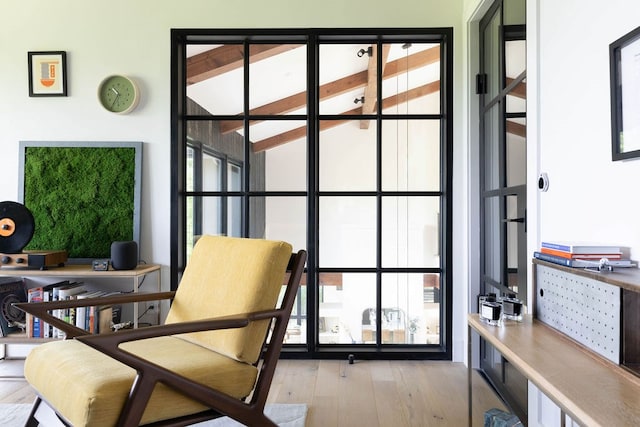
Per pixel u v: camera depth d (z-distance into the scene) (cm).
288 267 181
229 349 160
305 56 302
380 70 301
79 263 295
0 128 299
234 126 305
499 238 244
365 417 212
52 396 140
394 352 294
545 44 173
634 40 116
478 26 280
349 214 304
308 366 282
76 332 178
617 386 92
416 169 303
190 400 143
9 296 271
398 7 290
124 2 296
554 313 138
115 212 296
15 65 298
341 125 304
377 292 304
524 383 203
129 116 297
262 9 292
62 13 297
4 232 269
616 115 124
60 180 298
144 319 296
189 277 198
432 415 215
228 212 306
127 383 133
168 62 295
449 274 291
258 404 157
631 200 120
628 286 96
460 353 292
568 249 128
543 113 175
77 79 296
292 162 304
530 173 185
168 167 296
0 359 289
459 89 290
